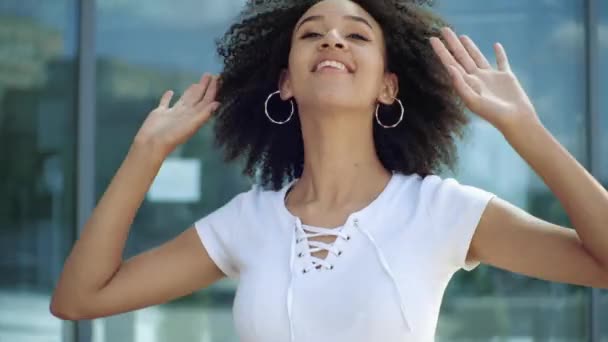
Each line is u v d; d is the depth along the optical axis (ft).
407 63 11.10
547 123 22.21
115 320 22.07
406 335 9.59
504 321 22.20
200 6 22.04
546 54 22.16
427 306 9.70
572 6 22.17
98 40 22.16
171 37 22.04
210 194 21.98
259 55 11.73
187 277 10.98
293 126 11.68
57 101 22.20
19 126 22.31
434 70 11.16
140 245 21.98
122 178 10.83
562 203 9.48
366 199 10.35
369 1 10.88
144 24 22.08
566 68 22.20
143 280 10.90
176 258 10.94
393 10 10.94
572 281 9.62
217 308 22.06
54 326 22.25
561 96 22.21
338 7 10.67
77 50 22.15
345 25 10.60
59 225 22.25
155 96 22.07
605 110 22.17
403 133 11.11
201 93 11.27
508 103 9.70
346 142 10.43
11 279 22.34
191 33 22.04
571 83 22.20
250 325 9.96
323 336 9.64
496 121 9.59
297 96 10.50
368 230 9.95
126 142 22.15
